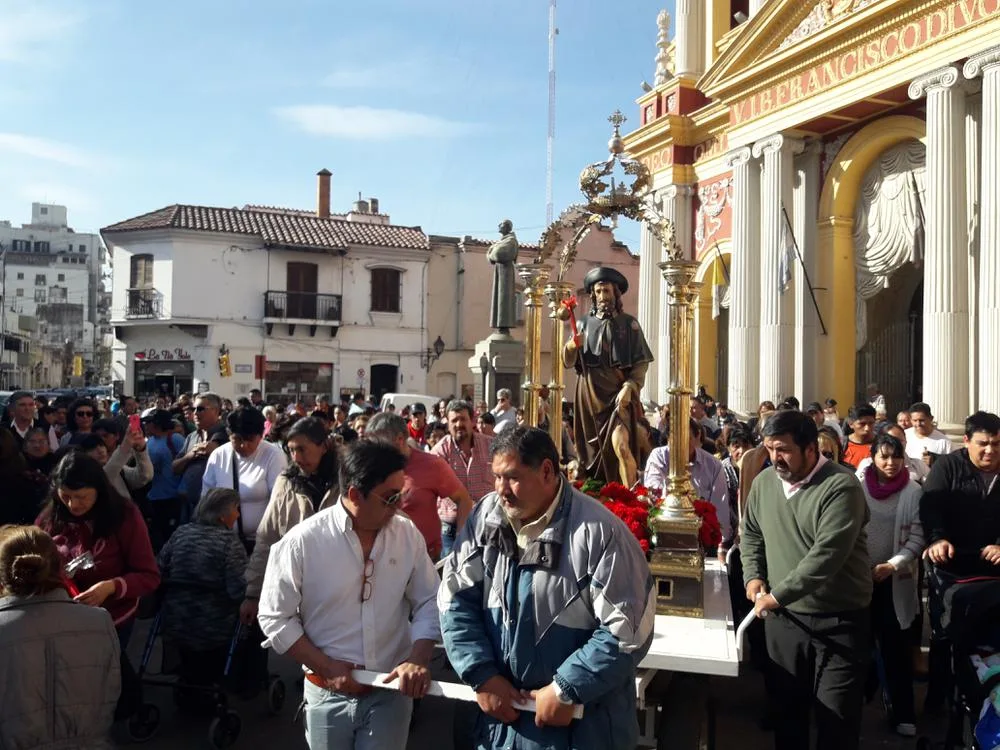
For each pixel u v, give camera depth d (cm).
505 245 1870
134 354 3334
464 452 831
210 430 966
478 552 340
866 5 1477
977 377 1348
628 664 306
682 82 2162
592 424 663
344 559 375
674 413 539
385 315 3434
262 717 641
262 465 702
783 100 1711
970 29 1316
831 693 464
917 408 973
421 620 385
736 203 1839
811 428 473
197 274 3200
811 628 472
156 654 788
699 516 520
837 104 1571
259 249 3272
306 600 377
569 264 673
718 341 2183
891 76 1456
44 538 373
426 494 600
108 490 509
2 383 5391
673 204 2147
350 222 3562
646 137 2214
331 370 3378
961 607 486
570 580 318
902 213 1602
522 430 328
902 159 1609
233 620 604
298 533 379
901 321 1791
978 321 1352
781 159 1730
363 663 375
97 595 484
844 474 467
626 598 310
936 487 530
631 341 656
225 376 3098
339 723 370
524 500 322
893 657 615
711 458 717
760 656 605
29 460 832
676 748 462
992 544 510
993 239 1263
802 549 470
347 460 376
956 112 1355
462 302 3525
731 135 1866
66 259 8062
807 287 1742
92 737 369
